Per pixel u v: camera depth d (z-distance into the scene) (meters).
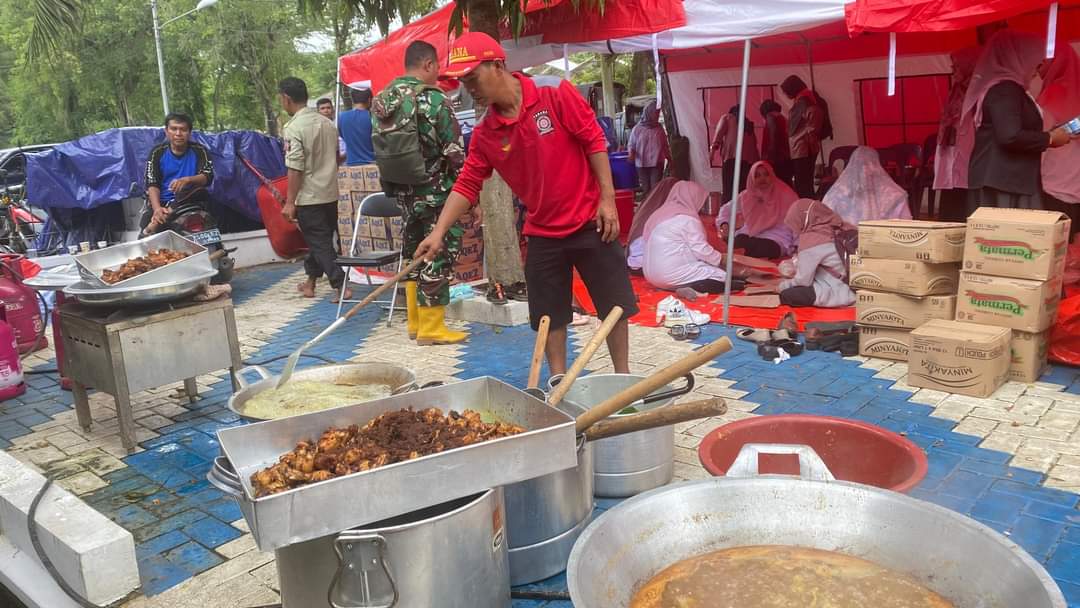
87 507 3.00
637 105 14.28
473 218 7.35
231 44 29.81
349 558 2.00
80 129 34.12
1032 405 3.95
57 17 11.84
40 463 4.05
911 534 1.93
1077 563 2.62
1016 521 2.90
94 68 30.23
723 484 2.10
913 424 3.81
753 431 3.06
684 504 2.06
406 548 2.06
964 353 4.09
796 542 2.06
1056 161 6.71
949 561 1.84
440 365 5.32
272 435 2.53
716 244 7.86
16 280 6.20
